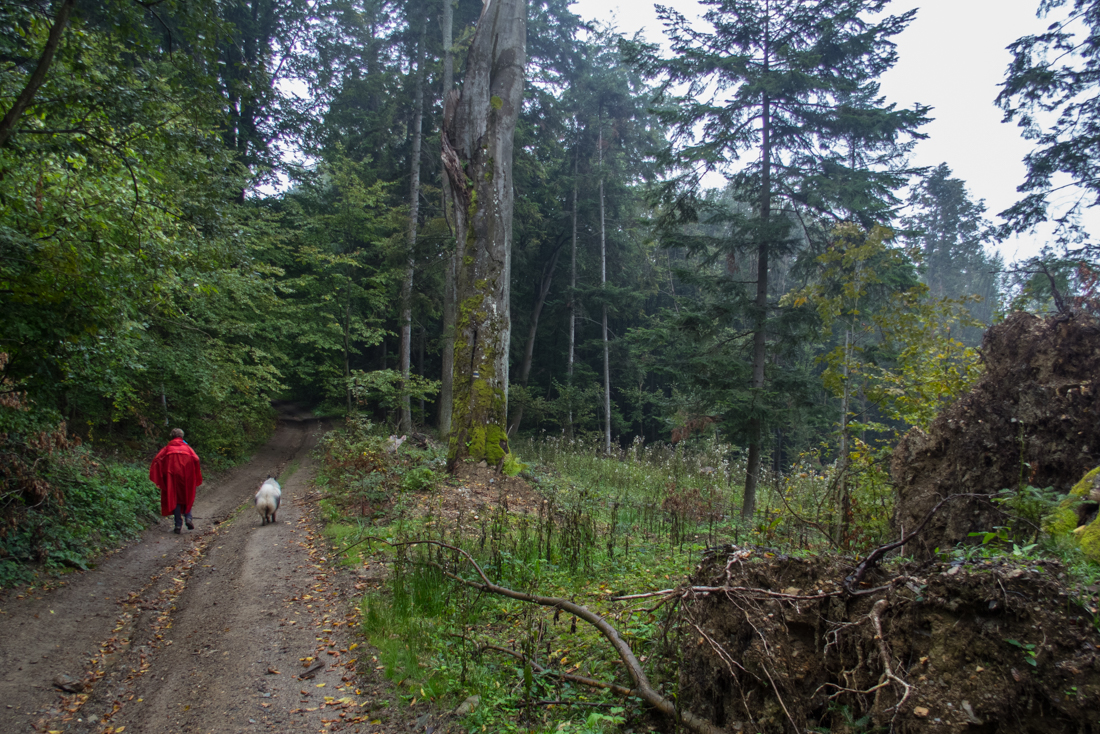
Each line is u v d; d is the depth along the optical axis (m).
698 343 12.95
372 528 8.74
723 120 12.35
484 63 13.88
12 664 4.95
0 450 7.33
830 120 11.81
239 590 6.84
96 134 7.44
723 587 3.38
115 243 7.90
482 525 7.94
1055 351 4.88
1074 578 2.75
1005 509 4.18
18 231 6.93
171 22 13.24
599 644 4.73
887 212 11.44
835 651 3.03
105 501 9.26
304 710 4.37
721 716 3.32
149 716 4.36
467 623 5.38
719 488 14.66
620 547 7.92
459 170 13.52
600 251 30.77
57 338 7.39
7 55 7.04
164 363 13.40
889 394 7.86
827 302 9.28
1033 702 2.34
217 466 16.28
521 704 4.06
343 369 23.64
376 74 24.67
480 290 13.12
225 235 9.49
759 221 12.29
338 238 21.59
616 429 33.16
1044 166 11.05
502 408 12.95
